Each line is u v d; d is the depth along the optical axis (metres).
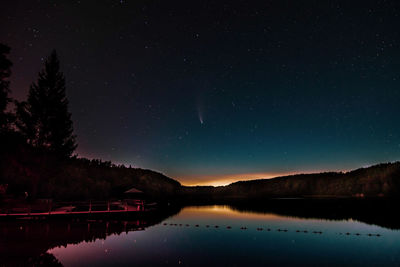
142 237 17.34
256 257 13.98
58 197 35.25
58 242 14.06
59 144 29.58
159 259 12.34
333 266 12.72
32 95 29.11
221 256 13.90
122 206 28.59
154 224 25.02
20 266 10.11
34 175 28.34
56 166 30.30
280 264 12.84
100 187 45.34
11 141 23.09
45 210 22.83
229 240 18.39
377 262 13.45
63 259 11.33
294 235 20.89
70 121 30.66
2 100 20.22
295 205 60.97
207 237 19.31
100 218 22.64
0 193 23.94
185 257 13.20
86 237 15.72
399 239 19.34
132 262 11.52
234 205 62.75
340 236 20.69
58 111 29.66
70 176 43.19
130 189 37.09
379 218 34.28
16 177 29.94
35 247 12.73
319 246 16.91
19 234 15.46
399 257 14.32
